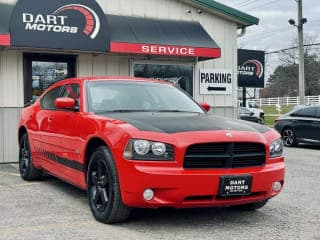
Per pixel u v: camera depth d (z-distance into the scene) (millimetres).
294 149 15742
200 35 12844
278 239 5227
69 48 10828
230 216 6191
